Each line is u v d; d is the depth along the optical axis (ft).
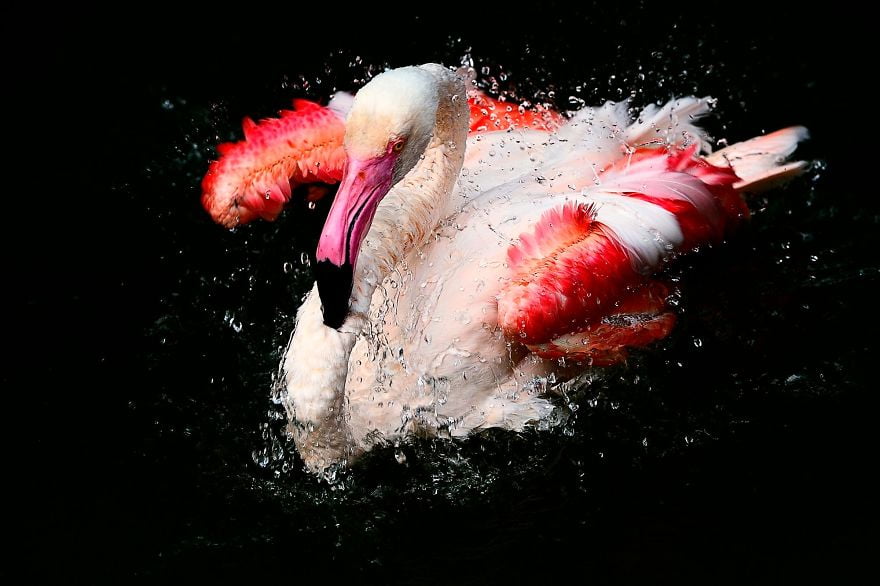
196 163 38.96
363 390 27.09
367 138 23.20
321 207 36.60
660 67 43.47
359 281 24.61
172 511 24.90
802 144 38.65
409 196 26.89
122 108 41.11
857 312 30.09
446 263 27.68
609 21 45.44
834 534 22.99
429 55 44.37
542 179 29.86
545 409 27.40
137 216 36.27
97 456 26.61
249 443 27.37
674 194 28.63
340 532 24.34
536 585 22.38
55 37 43.96
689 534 23.41
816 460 25.25
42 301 32.24
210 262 34.42
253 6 46.24
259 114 41.34
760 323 29.76
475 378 27.30
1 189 36.99
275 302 32.94
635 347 28.60
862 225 34.06
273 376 29.81
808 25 44.47
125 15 45.29
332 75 43.29
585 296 26.53
